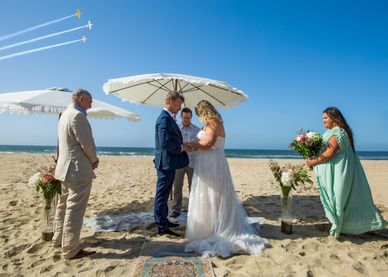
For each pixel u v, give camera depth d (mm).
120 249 3400
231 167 16344
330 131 3875
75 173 3057
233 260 3047
